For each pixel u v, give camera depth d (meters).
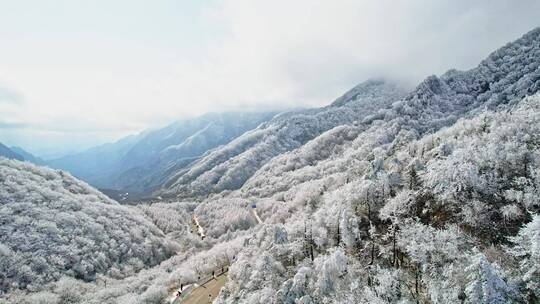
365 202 89.44
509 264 55.97
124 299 107.31
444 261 60.38
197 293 105.69
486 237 64.69
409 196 82.38
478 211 68.00
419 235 67.06
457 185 75.44
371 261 72.38
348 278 67.81
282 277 80.50
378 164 99.06
